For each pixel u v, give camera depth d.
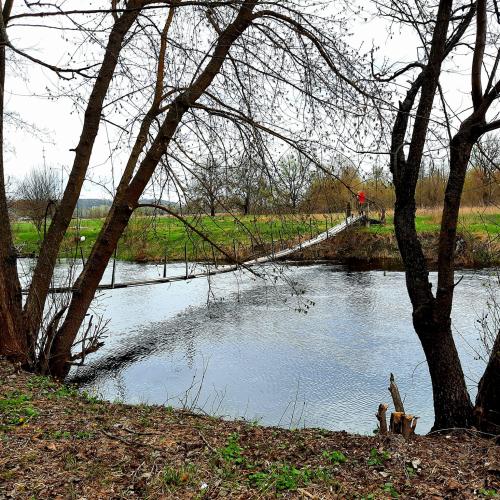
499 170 6.83
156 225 9.24
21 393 6.25
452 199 6.47
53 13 5.05
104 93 8.49
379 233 30.47
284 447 5.13
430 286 6.82
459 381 6.59
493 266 23.31
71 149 8.63
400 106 7.08
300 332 15.59
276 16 7.41
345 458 4.86
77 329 8.70
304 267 28.81
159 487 3.97
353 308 18.45
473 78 6.25
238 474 4.30
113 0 7.97
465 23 6.68
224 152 7.80
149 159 8.15
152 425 5.56
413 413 9.67
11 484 3.92
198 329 16.39
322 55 7.00
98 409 6.00
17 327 7.96
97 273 8.62
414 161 6.88
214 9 7.41
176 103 7.84
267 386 11.31
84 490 3.89
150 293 22.53
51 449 4.56
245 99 7.67
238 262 8.16
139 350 14.31
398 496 4.09
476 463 4.78
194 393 10.99
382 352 13.42
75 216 12.70
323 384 11.30
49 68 5.36
